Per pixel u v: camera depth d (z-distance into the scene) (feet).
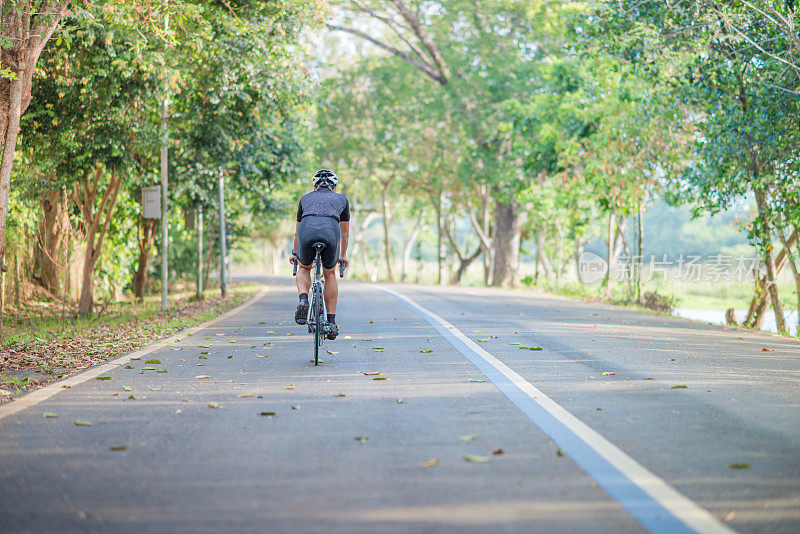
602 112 77.41
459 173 121.90
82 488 13.74
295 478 14.19
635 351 32.58
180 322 48.34
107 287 79.61
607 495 13.14
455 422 18.69
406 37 126.82
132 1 38.45
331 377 25.81
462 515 12.18
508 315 52.13
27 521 12.09
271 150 73.20
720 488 13.52
